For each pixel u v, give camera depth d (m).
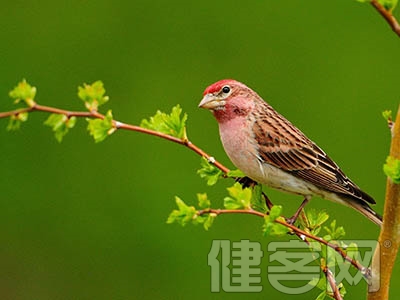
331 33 16.00
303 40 16.00
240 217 14.83
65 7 16.58
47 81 16.19
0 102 15.95
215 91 9.55
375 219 9.46
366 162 15.29
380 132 15.45
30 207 15.73
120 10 16.50
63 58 16.34
